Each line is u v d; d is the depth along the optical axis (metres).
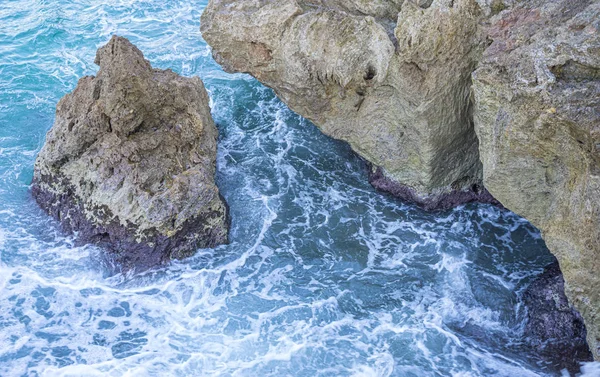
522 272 11.84
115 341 10.53
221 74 16.98
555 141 9.44
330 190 13.69
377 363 10.16
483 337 10.69
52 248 12.12
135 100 11.93
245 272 11.87
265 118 15.59
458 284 11.61
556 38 9.48
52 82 16.34
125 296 11.37
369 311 11.13
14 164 13.93
